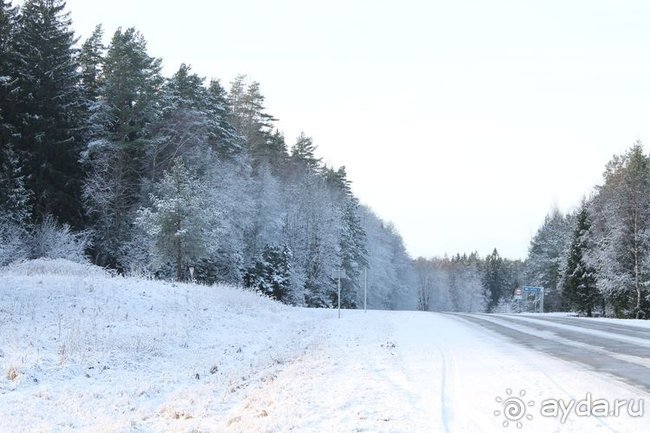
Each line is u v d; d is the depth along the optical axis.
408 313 40.28
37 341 14.39
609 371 10.83
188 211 37.56
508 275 162.25
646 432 6.43
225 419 8.65
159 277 44.06
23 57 39.72
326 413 7.98
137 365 13.87
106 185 43.41
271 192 58.28
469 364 12.15
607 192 51.75
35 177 39.91
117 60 43.91
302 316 31.25
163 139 45.19
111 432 7.96
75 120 43.12
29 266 27.41
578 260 58.16
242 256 52.56
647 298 46.47
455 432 6.68
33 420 8.72
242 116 63.25
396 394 9.06
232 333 20.81
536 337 18.89
